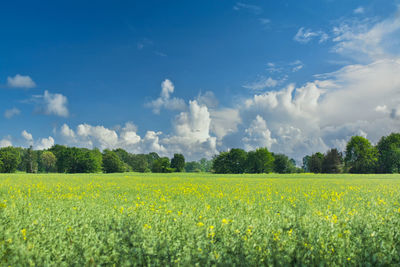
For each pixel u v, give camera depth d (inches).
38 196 574.2
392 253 175.2
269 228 234.1
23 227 247.6
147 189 777.6
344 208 373.4
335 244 197.3
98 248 191.0
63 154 4291.3
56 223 255.6
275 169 4621.1
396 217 284.5
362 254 179.6
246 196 577.9
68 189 767.1
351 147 3622.0
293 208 406.6
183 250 193.3
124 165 5022.1
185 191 698.8
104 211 337.1
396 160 3358.8
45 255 185.2
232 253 188.4
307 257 176.7
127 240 210.4
